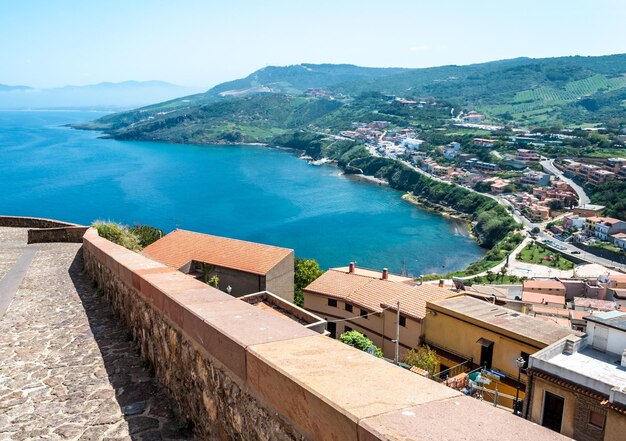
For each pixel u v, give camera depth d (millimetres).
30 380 6676
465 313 28281
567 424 19906
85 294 11180
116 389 6324
